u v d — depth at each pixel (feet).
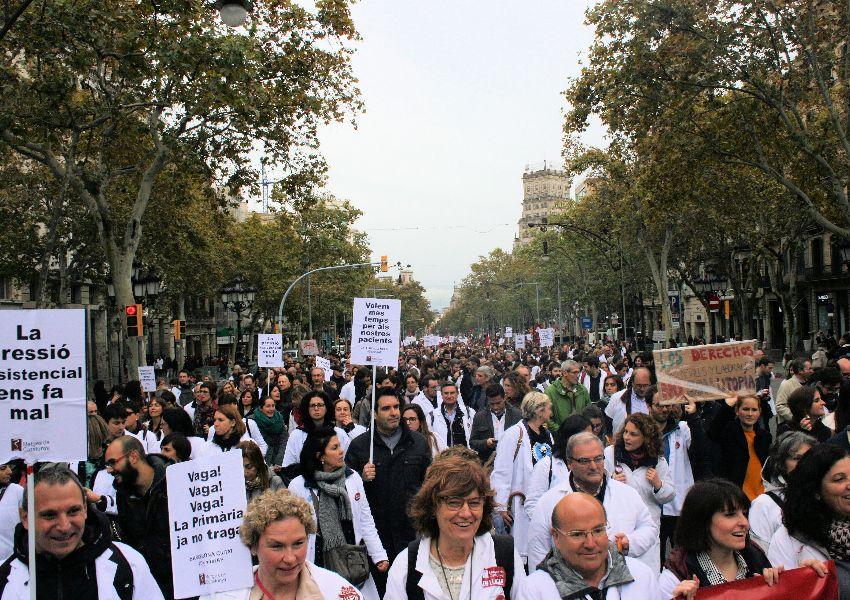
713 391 23.38
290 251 173.47
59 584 13.33
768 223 109.19
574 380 38.37
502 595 13.23
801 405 24.79
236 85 56.65
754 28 63.41
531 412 23.95
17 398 14.83
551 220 203.31
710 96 67.62
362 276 223.92
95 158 78.69
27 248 99.71
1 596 13.16
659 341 131.13
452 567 13.61
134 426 34.27
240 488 15.64
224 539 15.34
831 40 63.87
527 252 266.36
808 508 14.34
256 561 18.16
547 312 325.83
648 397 26.14
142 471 19.36
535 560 17.39
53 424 14.87
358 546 20.42
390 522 23.79
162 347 202.08
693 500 13.78
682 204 79.36
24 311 14.88
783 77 64.80
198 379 75.00
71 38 53.52
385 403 23.95
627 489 17.88
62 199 66.18
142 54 54.70
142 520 19.26
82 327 15.10
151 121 68.49
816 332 151.33
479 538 13.74
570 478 17.83
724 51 64.03
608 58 68.90
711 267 132.87
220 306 256.32
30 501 13.14
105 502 20.71
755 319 187.73
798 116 65.87
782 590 13.33
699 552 13.79
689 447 24.34
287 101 66.18
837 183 64.95
